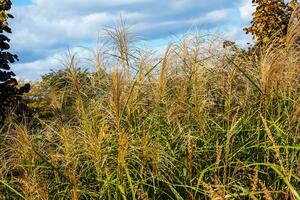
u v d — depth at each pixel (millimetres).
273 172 5930
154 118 6844
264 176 5852
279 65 6207
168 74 7387
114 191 5871
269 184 5680
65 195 5883
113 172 5770
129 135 6234
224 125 6734
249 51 9938
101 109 6887
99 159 5859
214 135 6387
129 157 6102
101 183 5906
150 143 6129
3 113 10898
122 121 6672
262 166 5969
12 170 6781
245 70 7277
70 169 5930
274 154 5852
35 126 8422
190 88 7105
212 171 5836
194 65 7203
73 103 7738
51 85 8203
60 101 8008
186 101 6891
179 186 5914
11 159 6520
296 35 6508
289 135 5887
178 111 6699
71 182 5668
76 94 7422
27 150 6414
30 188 5582
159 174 5863
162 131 6625
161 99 6906
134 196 5434
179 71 7473
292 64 6512
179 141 6430
